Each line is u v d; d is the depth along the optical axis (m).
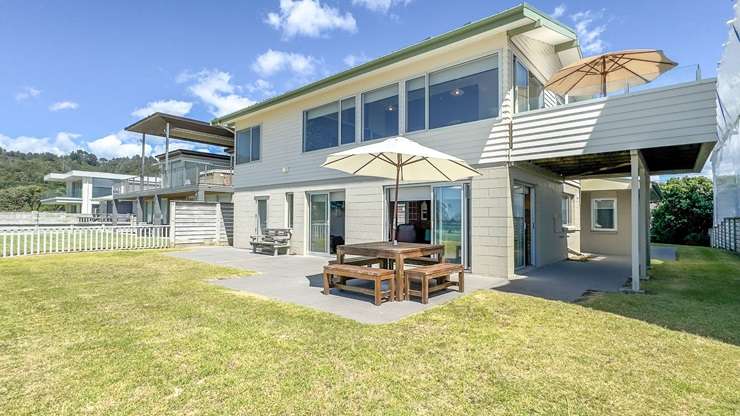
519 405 2.62
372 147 5.95
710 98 5.77
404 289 5.62
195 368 3.12
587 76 8.12
